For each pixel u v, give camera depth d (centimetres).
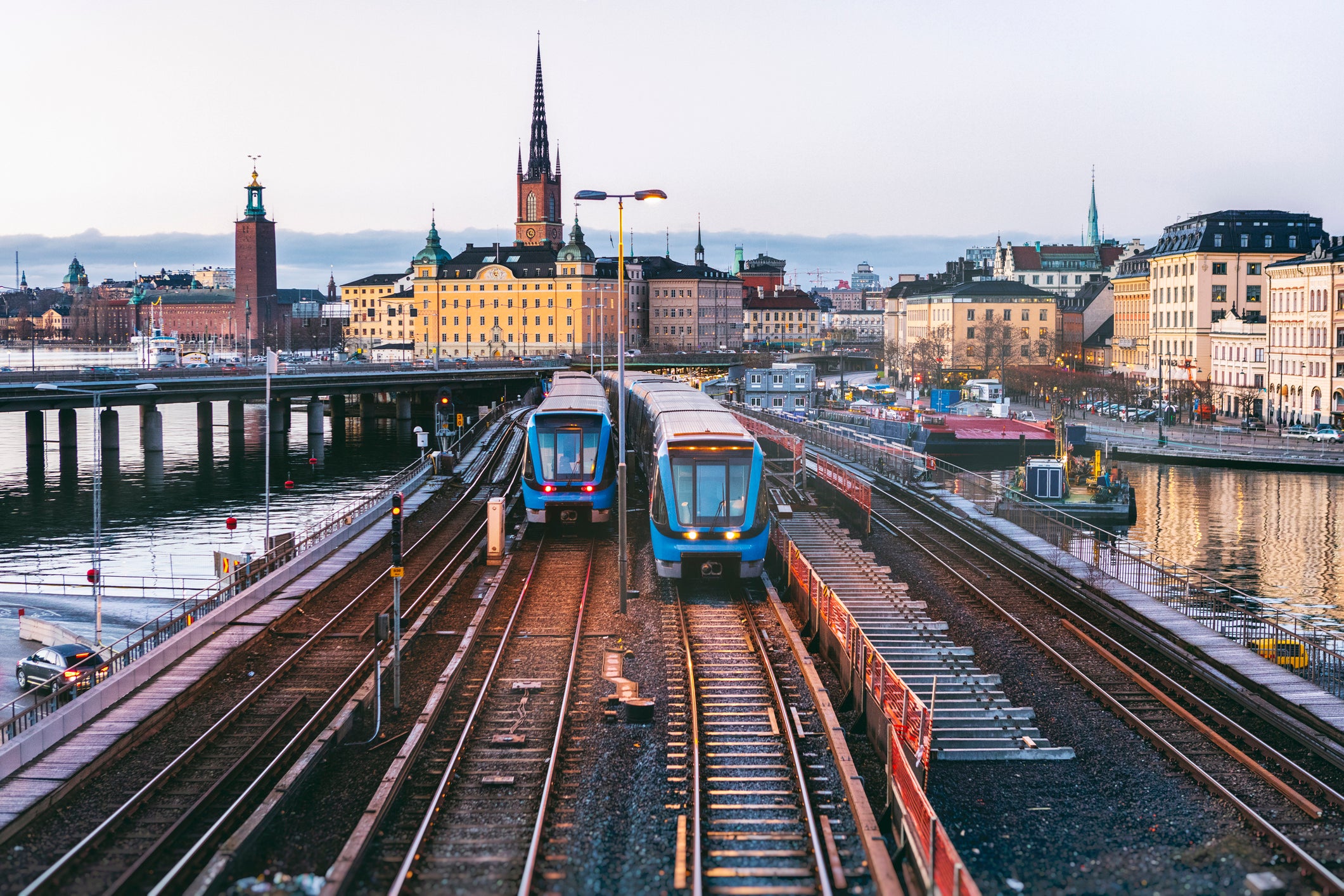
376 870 2362
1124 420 16250
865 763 2919
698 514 4622
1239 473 11806
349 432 19650
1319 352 14112
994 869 2433
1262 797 2733
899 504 7538
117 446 14525
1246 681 3550
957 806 2731
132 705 3288
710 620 4234
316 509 11188
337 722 3092
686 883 2288
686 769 2831
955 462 12531
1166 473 11781
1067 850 2511
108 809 2683
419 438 9456
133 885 2352
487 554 5441
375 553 5916
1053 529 6097
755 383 16662
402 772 2750
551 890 2278
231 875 2350
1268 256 17862
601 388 7356
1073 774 2909
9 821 2541
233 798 2756
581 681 3528
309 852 2473
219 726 3188
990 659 3853
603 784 2756
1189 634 4128
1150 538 8594
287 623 4366
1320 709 3244
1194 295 18150
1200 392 15962
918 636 4028
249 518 10619
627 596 4597
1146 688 3481
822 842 2462
